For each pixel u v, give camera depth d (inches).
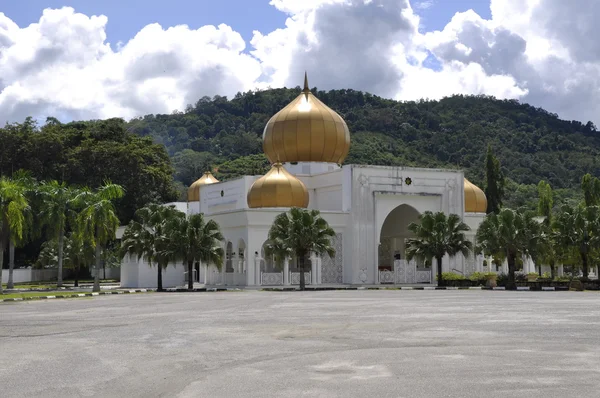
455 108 7618.1
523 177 6043.3
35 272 3393.2
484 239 2272.4
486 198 3366.1
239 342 732.0
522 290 2154.3
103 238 2224.4
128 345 716.0
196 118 7716.5
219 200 3026.6
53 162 3649.1
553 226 2422.5
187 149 6776.6
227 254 2701.8
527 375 518.6
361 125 6732.3
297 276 2480.3
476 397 441.7
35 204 2581.2
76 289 2485.2
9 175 3580.2
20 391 477.1
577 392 454.9
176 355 641.0
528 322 930.7
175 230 2244.1
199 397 452.4
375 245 2628.0
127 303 1488.7
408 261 2637.8
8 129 3727.9
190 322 968.3
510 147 6771.7
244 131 7332.7
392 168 2687.0
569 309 1173.7
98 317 1090.1
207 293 2006.6
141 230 2361.0
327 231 2197.3
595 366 559.2
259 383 497.7
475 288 2294.5
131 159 3703.3
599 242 2284.7
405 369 549.3
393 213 2994.6
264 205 2536.9
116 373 546.9
